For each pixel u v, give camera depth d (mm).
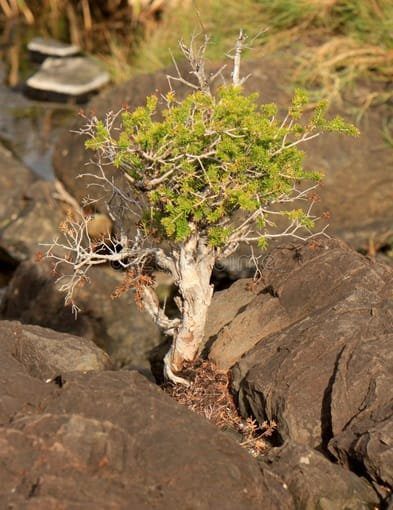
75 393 6383
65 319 11602
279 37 14289
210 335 8398
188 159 6969
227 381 7848
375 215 12812
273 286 8281
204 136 7070
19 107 17250
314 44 14125
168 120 7035
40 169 15312
